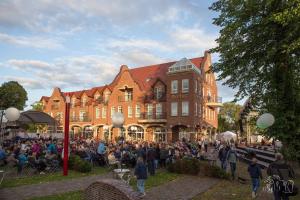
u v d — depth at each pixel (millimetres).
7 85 71188
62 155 21172
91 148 25188
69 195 12719
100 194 6344
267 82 18781
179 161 19938
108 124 57344
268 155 25594
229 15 18922
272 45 17016
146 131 52219
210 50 20047
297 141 16875
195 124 47375
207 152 30766
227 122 83875
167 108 49719
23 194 12867
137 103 53969
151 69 58500
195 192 13961
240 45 18469
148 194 13500
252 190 13977
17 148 21328
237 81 20312
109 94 60125
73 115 67250
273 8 16250
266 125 14508
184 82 48312
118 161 21172
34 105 75312
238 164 26984
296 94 17125
